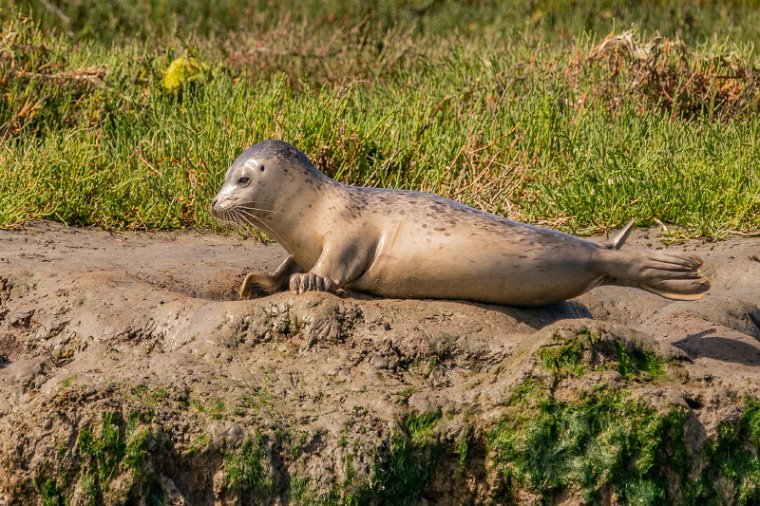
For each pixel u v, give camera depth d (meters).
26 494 14.16
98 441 14.15
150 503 14.09
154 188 27.11
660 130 31.19
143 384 14.81
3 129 30.44
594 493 14.80
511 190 28.27
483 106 33.66
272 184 17.53
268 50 40.12
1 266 19.41
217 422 14.35
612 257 17.42
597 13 52.19
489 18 54.34
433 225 17.33
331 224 17.48
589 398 15.05
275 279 18.72
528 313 17.78
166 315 17.16
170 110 31.67
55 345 17.31
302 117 28.86
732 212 27.42
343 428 14.58
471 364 16.09
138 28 48.12
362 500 14.23
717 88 34.41
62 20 47.47
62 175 26.59
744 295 22.59
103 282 18.52
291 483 14.18
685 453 15.01
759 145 29.80
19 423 14.36
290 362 15.98
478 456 15.10
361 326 16.33
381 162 28.77
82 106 31.83
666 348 16.12
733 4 55.97
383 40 42.41
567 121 31.59
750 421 15.46
